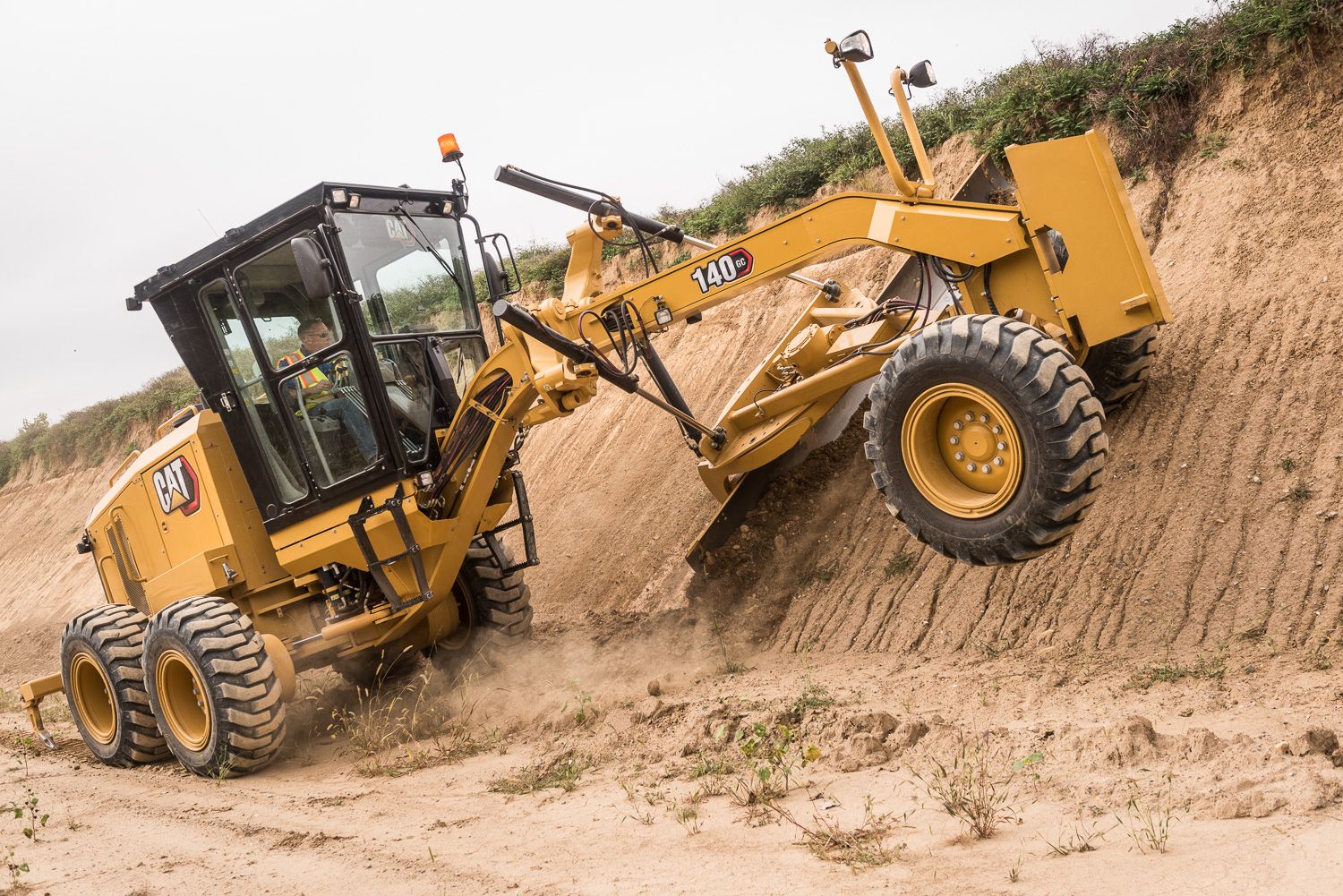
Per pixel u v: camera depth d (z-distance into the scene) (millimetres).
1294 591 5535
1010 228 4992
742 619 7680
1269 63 7938
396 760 6344
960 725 5000
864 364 6215
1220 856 3131
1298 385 6340
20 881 4656
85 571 18938
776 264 5766
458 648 7980
